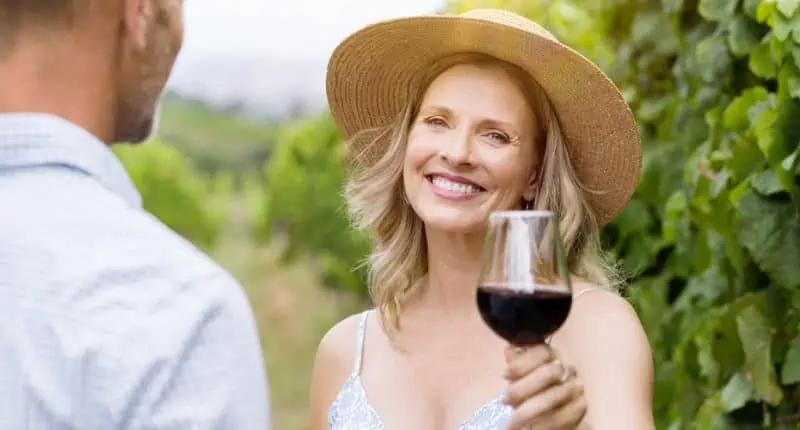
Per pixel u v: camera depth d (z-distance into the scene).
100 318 1.50
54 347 1.49
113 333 1.50
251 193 22.41
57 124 1.59
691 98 3.62
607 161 2.66
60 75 1.60
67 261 1.53
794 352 2.89
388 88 2.78
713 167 3.24
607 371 2.43
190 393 1.50
